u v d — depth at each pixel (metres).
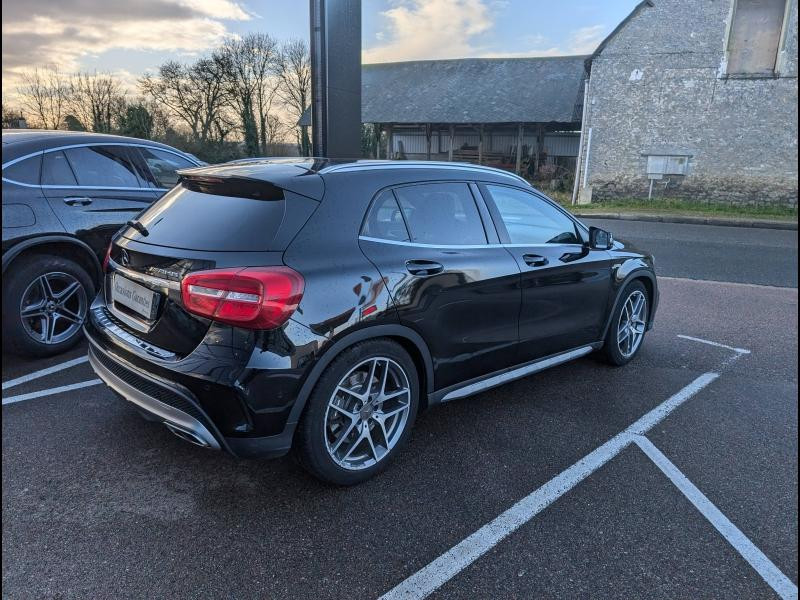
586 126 18.58
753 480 2.87
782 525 2.52
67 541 2.29
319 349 2.39
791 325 5.68
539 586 2.12
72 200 4.18
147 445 3.04
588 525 2.48
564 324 3.77
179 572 2.14
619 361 4.41
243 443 2.32
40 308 4.10
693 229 13.62
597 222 14.77
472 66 28.11
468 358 3.15
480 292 3.10
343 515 2.51
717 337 5.25
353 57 7.27
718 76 16.86
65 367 4.05
